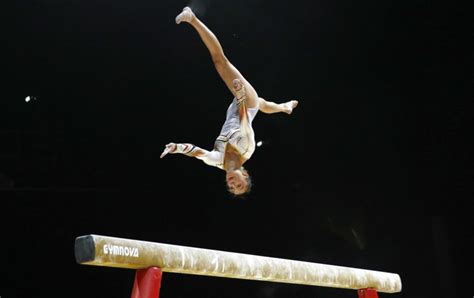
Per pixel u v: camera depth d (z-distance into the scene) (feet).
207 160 26.61
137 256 22.59
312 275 30.99
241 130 26.14
